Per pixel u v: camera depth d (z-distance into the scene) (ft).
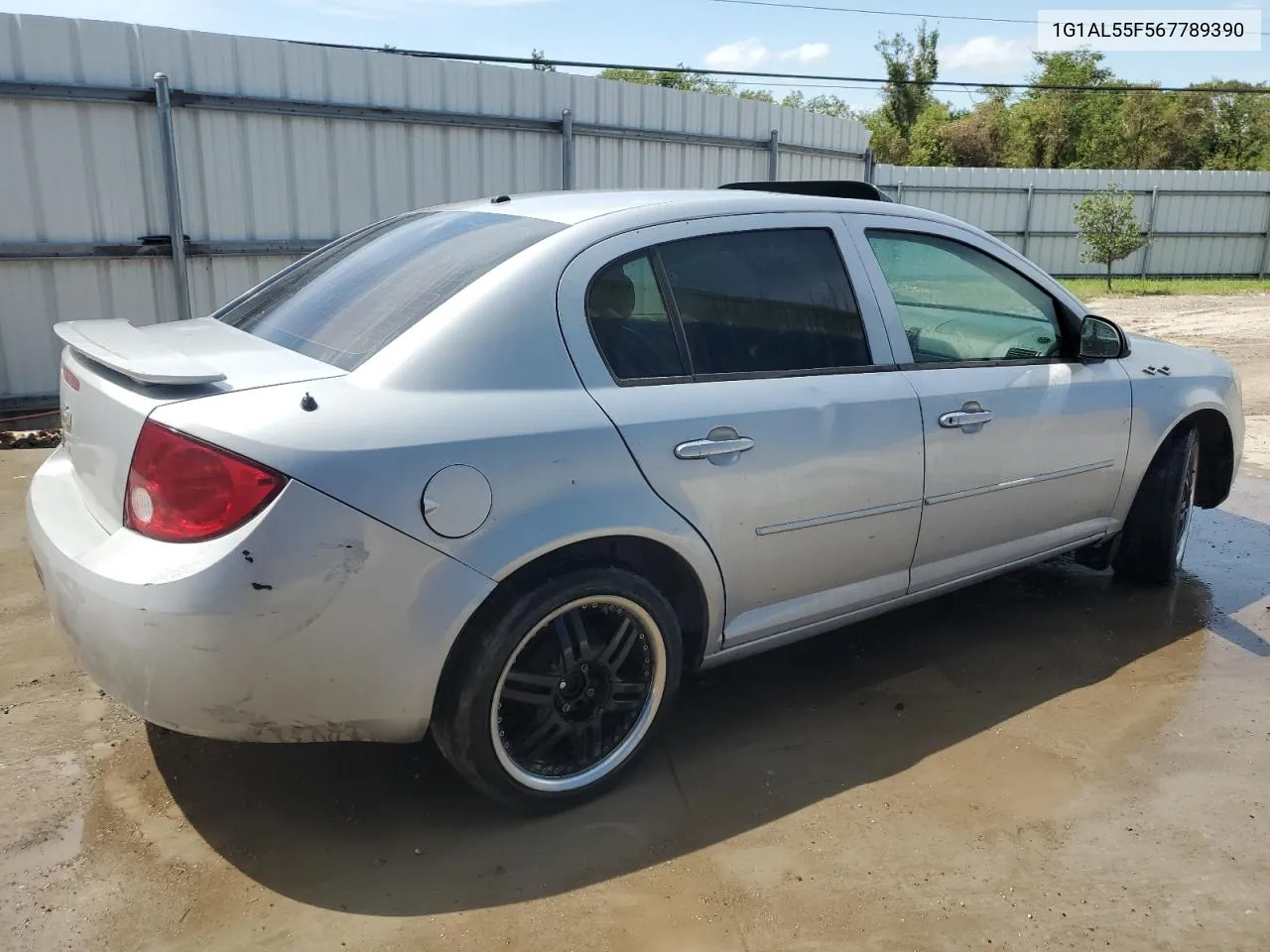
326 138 26.61
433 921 7.81
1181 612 14.26
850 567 10.77
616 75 127.85
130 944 7.50
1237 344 44.57
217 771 9.78
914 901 8.13
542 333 8.71
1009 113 146.10
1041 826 9.16
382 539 7.64
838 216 11.02
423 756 10.14
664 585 9.73
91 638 7.77
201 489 7.41
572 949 7.55
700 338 9.67
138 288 24.62
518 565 8.21
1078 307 13.02
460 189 29.40
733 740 10.61
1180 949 7.64
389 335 8.54
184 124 24.40
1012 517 12.28
